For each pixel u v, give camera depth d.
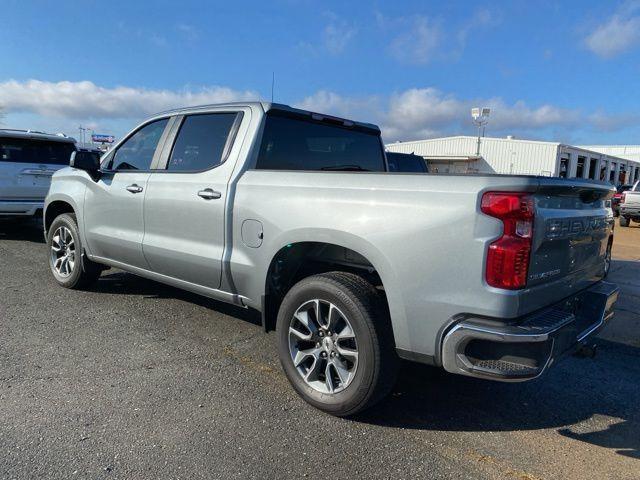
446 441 2.99
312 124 4.30
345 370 3.14
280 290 3.68
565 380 3.96
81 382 3.51
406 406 3.41
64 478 2.49
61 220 5.65
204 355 4.07
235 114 4.04
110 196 4.88
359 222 2.99
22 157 9.15
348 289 3.03
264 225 3.51
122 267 4.97
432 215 2.72
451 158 42.09
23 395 3.28
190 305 5.34
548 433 3.14
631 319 5.75
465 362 2.64
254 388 3.53
